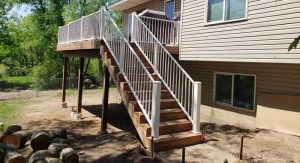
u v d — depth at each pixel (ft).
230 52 29.73
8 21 117.29
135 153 23.24
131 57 27.02
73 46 41.68
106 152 24.40
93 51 37.24
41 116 45.65
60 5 110.83
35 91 88.74
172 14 46.11
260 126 32.24
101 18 32.35
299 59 23.65
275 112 30.66
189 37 35.24
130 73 27.14
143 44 32.42
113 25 29.94
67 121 41.83
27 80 126.31
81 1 113.50
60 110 51.44
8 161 20.43
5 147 22.00
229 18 29.96
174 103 27.81
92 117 44.98
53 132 28.73
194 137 24.88
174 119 26.58
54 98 70.08
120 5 59.31
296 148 24.22
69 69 112.16
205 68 41.50
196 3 34.24
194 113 25.88
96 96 75.56
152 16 40.14
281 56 24.94
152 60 31.89
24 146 26.63
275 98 30.71
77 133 34.04
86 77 106.73
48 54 110.11
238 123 36.17
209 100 40.93
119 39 28.99
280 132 29.81
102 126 33.14
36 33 111.65
